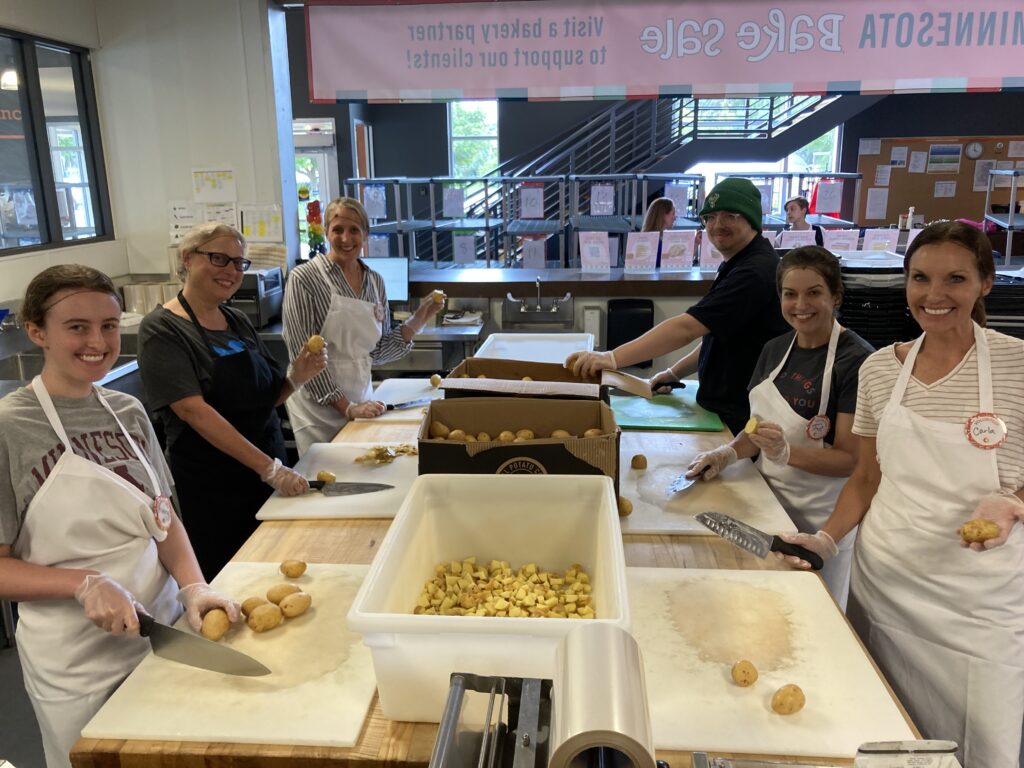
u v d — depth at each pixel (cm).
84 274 131
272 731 101
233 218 386
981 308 150
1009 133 767
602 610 113
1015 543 140
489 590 129
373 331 264
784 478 194
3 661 252
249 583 138
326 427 252
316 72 332
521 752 77
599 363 205
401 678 100
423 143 895
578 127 886
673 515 166
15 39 342
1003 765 143
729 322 212
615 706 64
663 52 319
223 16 360
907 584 150
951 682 146
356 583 137
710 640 119
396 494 178
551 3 317
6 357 318
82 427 137
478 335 357
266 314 356
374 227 468
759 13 311
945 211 795
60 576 126
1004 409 140
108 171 391
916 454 147
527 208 436
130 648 141
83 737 102
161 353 186
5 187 343
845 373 180
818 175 467
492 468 149
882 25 308
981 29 305
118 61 373
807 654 115
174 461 197
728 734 99
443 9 321
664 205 433
